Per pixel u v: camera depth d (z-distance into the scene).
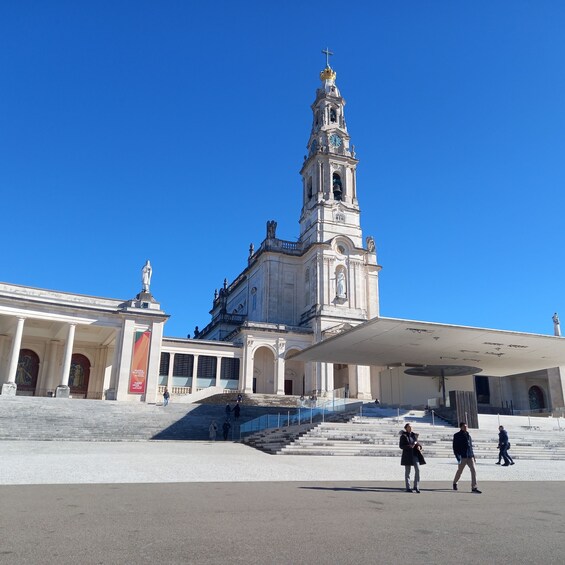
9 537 6.93
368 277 63.56
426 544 7.04
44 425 28.47
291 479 14.18
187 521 8.20
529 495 12.18
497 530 8.05
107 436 28.61
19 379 46.59
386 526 8.15
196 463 17.47
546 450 26.42
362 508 9.73
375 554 6.48
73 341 46.38
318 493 11.57
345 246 61.78
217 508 9.38
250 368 54.38
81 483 12.36
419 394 43.00
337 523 8.30
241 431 31.14
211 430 30.64
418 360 40.62
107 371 49.84
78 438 27.70
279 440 25.44
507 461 21.09
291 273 63.41
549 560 6.36
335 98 70.12
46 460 17.27
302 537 7.30
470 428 31.20
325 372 54.53
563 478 16.58
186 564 5.90
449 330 31.16
